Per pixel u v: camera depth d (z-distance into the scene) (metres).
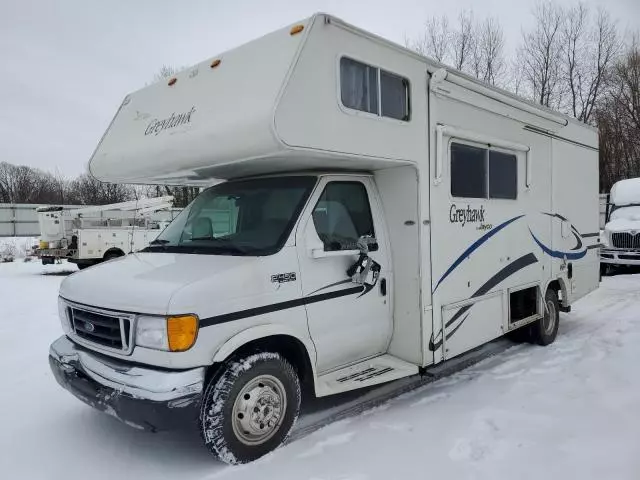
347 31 3.72
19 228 30.52
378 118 3.95
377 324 4.37
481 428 3.88
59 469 3.41
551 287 6.55
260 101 3.35
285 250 3.64
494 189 5.38
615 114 25.14
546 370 5.27
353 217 4.27
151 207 17.31
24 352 6.22
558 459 3.37
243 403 3.36
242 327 3.33
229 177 4.66
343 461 3.40
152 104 4.49
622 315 7.92
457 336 4.81
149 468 3.40
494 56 23.36
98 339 3.52
